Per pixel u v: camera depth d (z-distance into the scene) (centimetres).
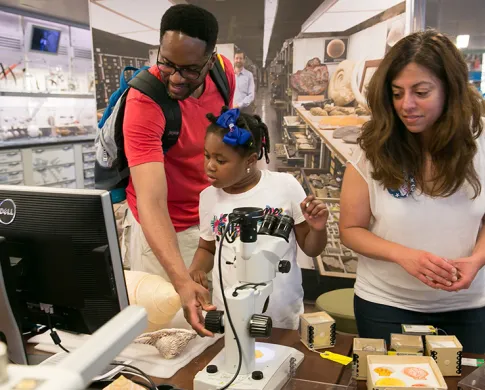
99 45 333
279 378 100
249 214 96
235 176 136
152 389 93
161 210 133
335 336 118
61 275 99
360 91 290
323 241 134
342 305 245
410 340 109
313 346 115
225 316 99
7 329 100
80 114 447
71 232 95
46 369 39
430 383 92
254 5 303
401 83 114
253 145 137
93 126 461
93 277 97
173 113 146
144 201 133
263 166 321
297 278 146
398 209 124
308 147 311
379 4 274
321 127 305
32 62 398
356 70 289
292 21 299
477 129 121
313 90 303
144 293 120
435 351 103
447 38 115
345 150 302
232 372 99
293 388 98
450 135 115
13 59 384
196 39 128
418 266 113
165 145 152
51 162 418
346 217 132
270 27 304
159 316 119
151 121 140
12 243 101
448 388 99
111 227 95
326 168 309
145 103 140
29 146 397
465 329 129
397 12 267
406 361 100
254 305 98
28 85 396
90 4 328
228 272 138
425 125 115
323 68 298
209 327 102
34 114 404
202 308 110
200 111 162
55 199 95
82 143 449
